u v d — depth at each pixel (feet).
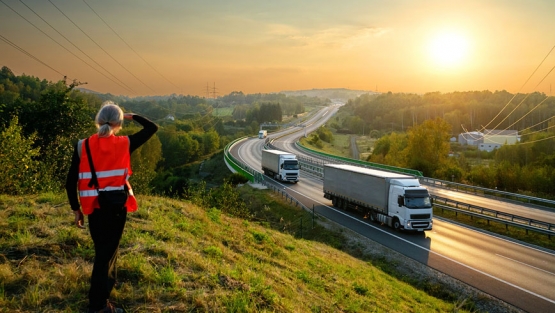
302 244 53.01
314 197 129.59
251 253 33.76
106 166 13.42
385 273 56.29
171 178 169.37
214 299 18.63
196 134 382.83
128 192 14.46
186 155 337.72
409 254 68.33
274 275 28.37
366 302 32.27
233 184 164.35
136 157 175.52
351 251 73.46
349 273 43.01
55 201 34.40
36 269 17.66
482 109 541.34
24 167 47.98
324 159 252.83
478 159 322.55
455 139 479.41
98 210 13.39
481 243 76.28
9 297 15.10
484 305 48.32
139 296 17.02
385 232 84.79
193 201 75.41
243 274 24.09
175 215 38.06
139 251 22.57
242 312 18.28
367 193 94.94
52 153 75.66
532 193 148.05
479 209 95.91
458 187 153.99
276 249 40.11
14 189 45.01
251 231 46.14
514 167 170.19
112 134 13.94
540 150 245.45
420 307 40.16
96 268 13.65
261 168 211.20
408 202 81.92
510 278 56.39
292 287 27.07
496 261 64.49
